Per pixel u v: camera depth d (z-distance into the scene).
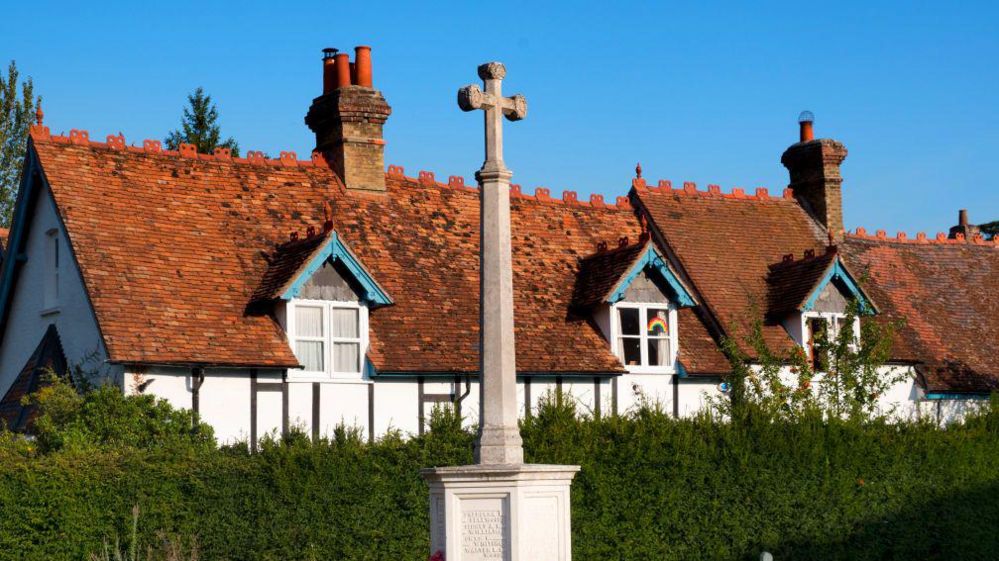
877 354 26.33
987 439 23.52
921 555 21.95
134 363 22.17
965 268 37.03
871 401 26.22
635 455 19.83
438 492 12.42
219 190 27.08
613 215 32.19
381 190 29.14
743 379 26.31
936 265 36.66
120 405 20.88
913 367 32.19
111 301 23.11
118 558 16.80
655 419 20.50
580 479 19.41
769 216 34.22
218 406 23.17
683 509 19.98
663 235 31.70
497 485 12.17
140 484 17.92
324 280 24.83
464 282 27.89
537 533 12.31
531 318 27.44
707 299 30.11
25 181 26.06
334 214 27.97
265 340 24.02
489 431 12.65
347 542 18.58
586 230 31.17
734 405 22.47
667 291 28.61
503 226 12.93
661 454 20.00
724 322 29.59
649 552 19.62
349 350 24.94
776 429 21.17
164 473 18.08
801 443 21.11
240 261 25.47
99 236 24.36
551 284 28.67
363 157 29.08
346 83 29.19
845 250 34.88
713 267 31.28
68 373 23.69
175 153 27.36
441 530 12.38
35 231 26.47
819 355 26.70
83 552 17.50
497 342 12.75
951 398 32.38
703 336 29.41
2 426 24.48
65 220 24.27
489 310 12.82
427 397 25.34
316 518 18.52
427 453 19.20
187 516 18.06
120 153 26.61
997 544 22.97
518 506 12.15
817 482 21.14
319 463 18.64
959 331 34.50
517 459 12.62
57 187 24.91
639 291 28.27
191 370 22.92
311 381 24.20
